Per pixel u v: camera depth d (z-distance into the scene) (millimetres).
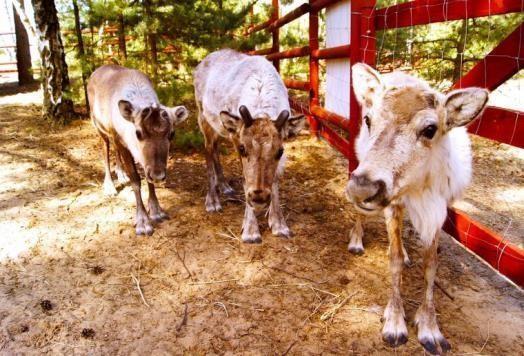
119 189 5594
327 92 6652
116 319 3283
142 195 5430
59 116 8484
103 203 5180
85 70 7777
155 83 6750
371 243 4199
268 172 3422
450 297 3363
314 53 6797
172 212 4938
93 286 3664
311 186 5555
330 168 6117
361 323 3162
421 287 3520
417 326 3021
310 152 6777
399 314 3012
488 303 3307
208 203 4969
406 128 2406
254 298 3475
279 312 3305
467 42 6598
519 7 2639
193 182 5777
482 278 3607
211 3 7402
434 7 3402
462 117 2447
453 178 2871
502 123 2873
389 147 2389
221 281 3705
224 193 5418
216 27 7086
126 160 4547
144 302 3459
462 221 3369
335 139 6094
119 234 4473
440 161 2689
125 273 3838
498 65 2910
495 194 5023
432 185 2758
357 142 3451
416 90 2496
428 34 7691
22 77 14414
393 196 2418
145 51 7199
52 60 8258
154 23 6375
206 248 4207
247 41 7105
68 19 8469
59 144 7285
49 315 3324
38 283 3701
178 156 6762
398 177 2406
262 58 4559
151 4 6652
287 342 3006
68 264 3969
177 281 3721
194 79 5488
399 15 3891
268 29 9031
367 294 3475
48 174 6016
